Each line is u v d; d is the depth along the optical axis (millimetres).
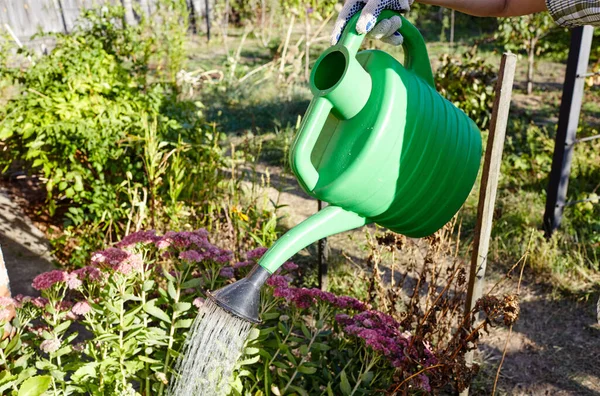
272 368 2471
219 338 1403
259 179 5383
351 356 2318
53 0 10438
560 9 1319
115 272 2258
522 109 7195
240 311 1205
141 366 2176
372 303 3018
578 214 4512
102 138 4129
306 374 2365
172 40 8117
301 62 9031
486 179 2332
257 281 1236
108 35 5648
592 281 3779
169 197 4105
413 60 1430
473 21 12867
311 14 8773
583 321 3494
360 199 1280
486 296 2076
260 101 7523
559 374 3051
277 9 11125
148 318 2578
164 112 4727
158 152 4074
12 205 4812
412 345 2133
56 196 4691
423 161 1291
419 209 1350
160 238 2340
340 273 3820
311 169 1260
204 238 2467
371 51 1348
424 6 13008
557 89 8141
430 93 1351
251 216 4004
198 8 12133
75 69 4461
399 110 1254
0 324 2072
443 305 2652
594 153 5309
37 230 4453
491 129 2289
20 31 10297
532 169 5305
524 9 1478
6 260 3986
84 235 3992
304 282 3709
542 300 3697
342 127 1312
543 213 4594
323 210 1306
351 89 1239
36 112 4262
